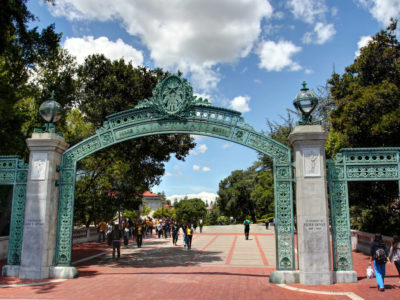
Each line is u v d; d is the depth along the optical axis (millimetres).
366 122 13117
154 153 15938
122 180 24312
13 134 13242
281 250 8969
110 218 26656
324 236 8547
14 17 11203
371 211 16547
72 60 15273
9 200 14867
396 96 12664
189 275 10070
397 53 14055
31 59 14031
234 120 9930
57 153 10211
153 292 7680
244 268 11633
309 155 8945
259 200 38625
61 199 10094
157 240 25641
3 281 9016
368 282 8578
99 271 11031
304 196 8758
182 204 84000
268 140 9625
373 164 9000
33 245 9477
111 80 14211
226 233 31984
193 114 10141
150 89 15070
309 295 7363
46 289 8047
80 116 19609
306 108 9289
